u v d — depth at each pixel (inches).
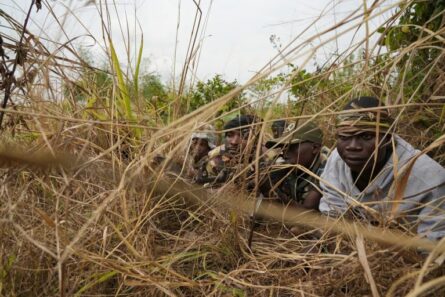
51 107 64.6
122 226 58.2
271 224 75.6
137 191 58.4
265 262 62.9
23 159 31.0
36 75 62.9
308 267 55.9
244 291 55.2
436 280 27.9
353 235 47.0
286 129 82.4
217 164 91.7
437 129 78.2
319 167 86.5
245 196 60.9
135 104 75.0
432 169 60.4
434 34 43.6
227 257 64.9
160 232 65.5
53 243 52.9
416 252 45.5
